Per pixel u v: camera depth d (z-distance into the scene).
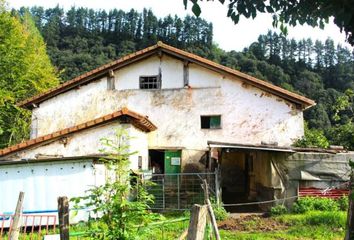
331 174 15.21
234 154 21.30
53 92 19.73
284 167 15.34
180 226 11.24
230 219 13.66
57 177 12.60
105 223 4.89
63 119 19.73
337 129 19.47
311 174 15.27
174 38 64.12
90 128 15.92
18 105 20.09
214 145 14.82
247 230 12.07
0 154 15.73
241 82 19.02
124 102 19.58
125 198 4.96
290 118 18.58
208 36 64.75
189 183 18.30
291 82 50.25
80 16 66.12
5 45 26.98
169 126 19.17
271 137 18.53
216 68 18.94
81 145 15.88
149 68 19.67
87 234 5.09
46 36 56.56
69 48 57.59
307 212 14.02
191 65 19.41
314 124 37.97
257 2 4.07
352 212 4.92
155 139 19.11
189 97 19.27
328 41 57.69
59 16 64.19
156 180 17.64
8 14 28.20
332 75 51.25
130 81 19.72
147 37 65.12
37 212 12.33
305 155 15.34
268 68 49.38
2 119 28.53
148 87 19.67
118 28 64.94
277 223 12.92
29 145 15.77
